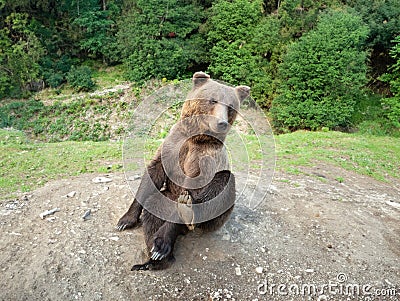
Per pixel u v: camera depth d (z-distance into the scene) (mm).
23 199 5160
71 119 17578
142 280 3730
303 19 20812
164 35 21312
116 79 21359
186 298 3613
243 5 20172
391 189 7344
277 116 17984
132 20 21422
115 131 17125
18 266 3814
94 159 7496
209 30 21641
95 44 22969
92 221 4555
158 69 19781
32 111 17750
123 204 4977
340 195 6238
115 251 4039
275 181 6496
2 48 20047
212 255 4121
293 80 17656
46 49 21969
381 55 21047
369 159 9398
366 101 20031
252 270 4000
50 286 3605
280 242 4461
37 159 7430
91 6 23250
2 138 9602
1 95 19391
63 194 5266
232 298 3672
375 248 4637
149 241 3920
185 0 22438
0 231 4328
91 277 3713
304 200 5652
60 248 4043
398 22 19438
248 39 20234
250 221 4773
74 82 20000
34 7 22984
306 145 10406
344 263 4270
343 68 17109
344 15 18406
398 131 17969
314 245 4500
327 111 17094
